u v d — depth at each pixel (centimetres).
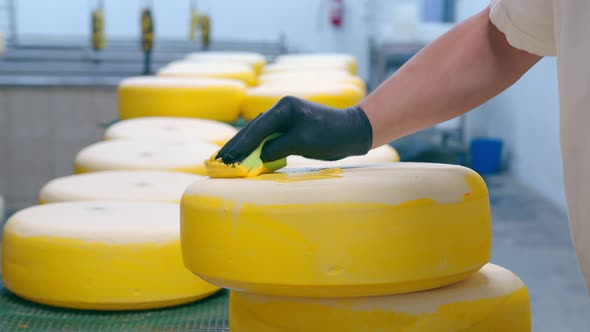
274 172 106
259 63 454
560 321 301
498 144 598
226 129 254
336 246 89
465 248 95
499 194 532
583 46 79
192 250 97
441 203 92
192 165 201
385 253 89
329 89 270
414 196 91
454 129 620
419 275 91
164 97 281
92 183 177
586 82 78
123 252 131
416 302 94
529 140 557
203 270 96
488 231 100
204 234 95
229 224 92
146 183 176
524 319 103
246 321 100
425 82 104
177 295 135
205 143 227
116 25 677
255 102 282
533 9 89
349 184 91
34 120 466
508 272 108
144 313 134
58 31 667
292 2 727
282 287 91
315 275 89
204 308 137
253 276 91
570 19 79
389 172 97
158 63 529
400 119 104
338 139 102
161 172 190
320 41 744
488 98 106
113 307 133
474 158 602
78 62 527
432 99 104
